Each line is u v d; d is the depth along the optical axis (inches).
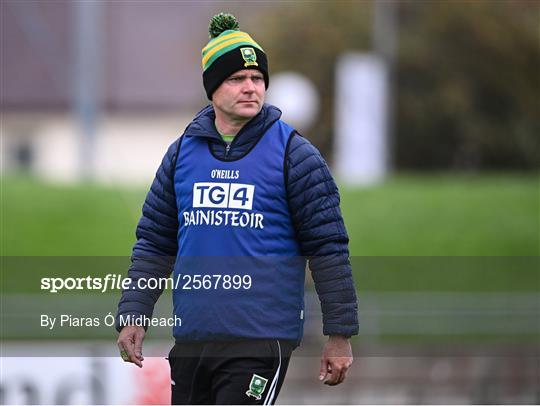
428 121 4948.3
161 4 6225.4
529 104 5064.0
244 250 591.5
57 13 5940.0
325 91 4904.0
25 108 6028.5
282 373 603.8
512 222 2691.9
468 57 4995.1
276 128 598.2
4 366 741.9
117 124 5861.2
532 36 4987.7
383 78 3762.3
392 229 2625.5
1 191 2664.9
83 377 727.7
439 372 1536.7
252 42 602.5
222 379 598.2
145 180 3088.1
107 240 2469.2
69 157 6043.3
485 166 5162.4
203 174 596.7
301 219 589.6
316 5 5017.2
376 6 4717.0
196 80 5949.8
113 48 6013.8
